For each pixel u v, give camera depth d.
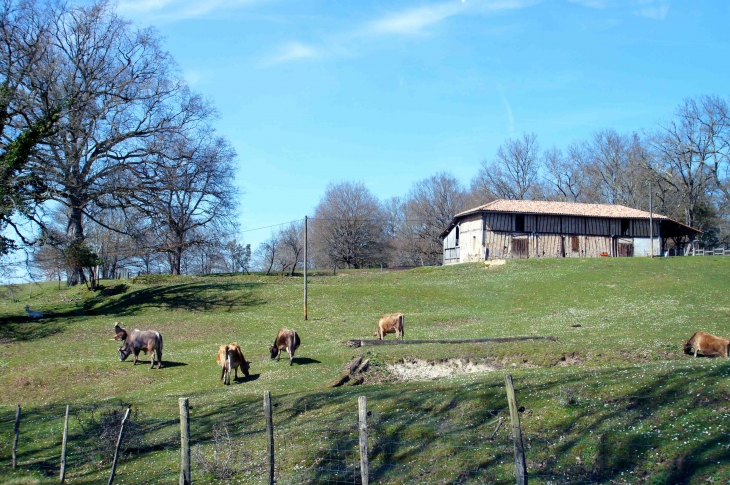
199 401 23.56
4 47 41.97
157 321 44.22
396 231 122.62
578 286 50.34
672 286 47.75
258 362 31.27
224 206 58.38
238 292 53.72
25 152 41.06
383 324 33.94
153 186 51.97
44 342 39.69
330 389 22.22
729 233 89.38
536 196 113.75
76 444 18.36
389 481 12.91
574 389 16.34
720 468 11.23
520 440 10.26
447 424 15.59
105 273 83.50
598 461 12.30
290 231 110.81
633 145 103.94
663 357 24.73
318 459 14.43
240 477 14.11
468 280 57.03
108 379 30.25
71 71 48.03
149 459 16.27
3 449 18.45
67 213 62.84
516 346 27.11
